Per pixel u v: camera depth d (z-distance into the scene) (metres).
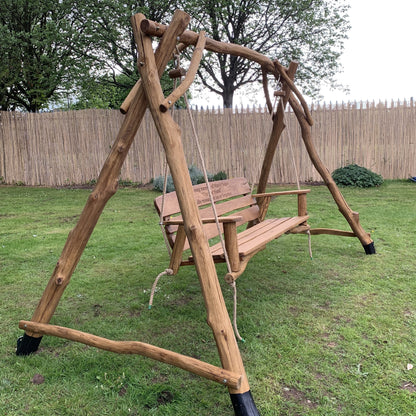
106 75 14.55
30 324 2.30
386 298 3.06
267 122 10.38
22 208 7.52
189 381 2.07
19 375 2.15
